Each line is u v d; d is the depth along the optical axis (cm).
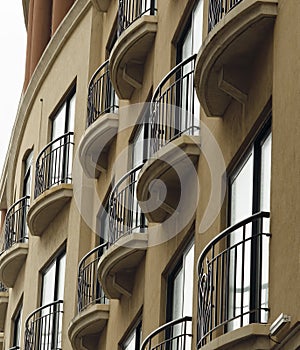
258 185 2478
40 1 4988
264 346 2206
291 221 2202
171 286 3064
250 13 2419
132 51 3478
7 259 4506
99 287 3766
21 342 4319
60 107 4309
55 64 4403
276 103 2345
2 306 4888
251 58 2542
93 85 3831
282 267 2212
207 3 2922
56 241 4119
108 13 4047
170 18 3262
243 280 2289
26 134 4666
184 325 2881
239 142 2586
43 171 4188
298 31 2275
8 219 4575
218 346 2270
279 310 2200
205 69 2572
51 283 4134
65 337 3888
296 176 2205
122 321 3472
